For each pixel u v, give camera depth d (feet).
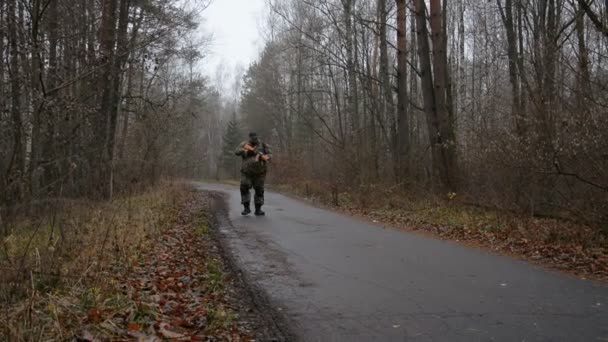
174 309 17.51
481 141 47.14
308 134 133.80
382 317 17.10
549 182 39.09
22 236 25.68
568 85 37.19
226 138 214.90
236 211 50.85
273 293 20.29
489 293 19.99
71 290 17.25
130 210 35.99
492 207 43.83
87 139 42.98
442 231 38.60
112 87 51.03
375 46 90.38
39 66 39.01
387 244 31.42
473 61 110.32
